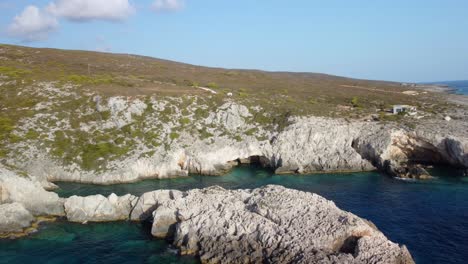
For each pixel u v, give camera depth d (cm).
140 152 6556
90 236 4006
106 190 5625
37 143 6550
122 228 4200
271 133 7412
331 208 3769
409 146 7038
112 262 3469
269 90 11094
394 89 15362
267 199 3878
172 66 15325
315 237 3303
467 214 4456
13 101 7612
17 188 4506
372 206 4806
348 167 6669
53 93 7900
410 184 5734
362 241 3244
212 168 6600
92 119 7306
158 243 3844
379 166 6681
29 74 8900
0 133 6631
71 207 4438
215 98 8300
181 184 5966
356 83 17250
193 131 7262
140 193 5472
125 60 14738
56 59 12500
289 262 3172
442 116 8419
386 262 3025
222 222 3716
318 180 6134
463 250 3588
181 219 3934
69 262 3478
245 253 3388
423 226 4141
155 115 7475
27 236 3991
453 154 6469
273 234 3431
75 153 6462
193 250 3616
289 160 6806
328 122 7506
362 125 7388
